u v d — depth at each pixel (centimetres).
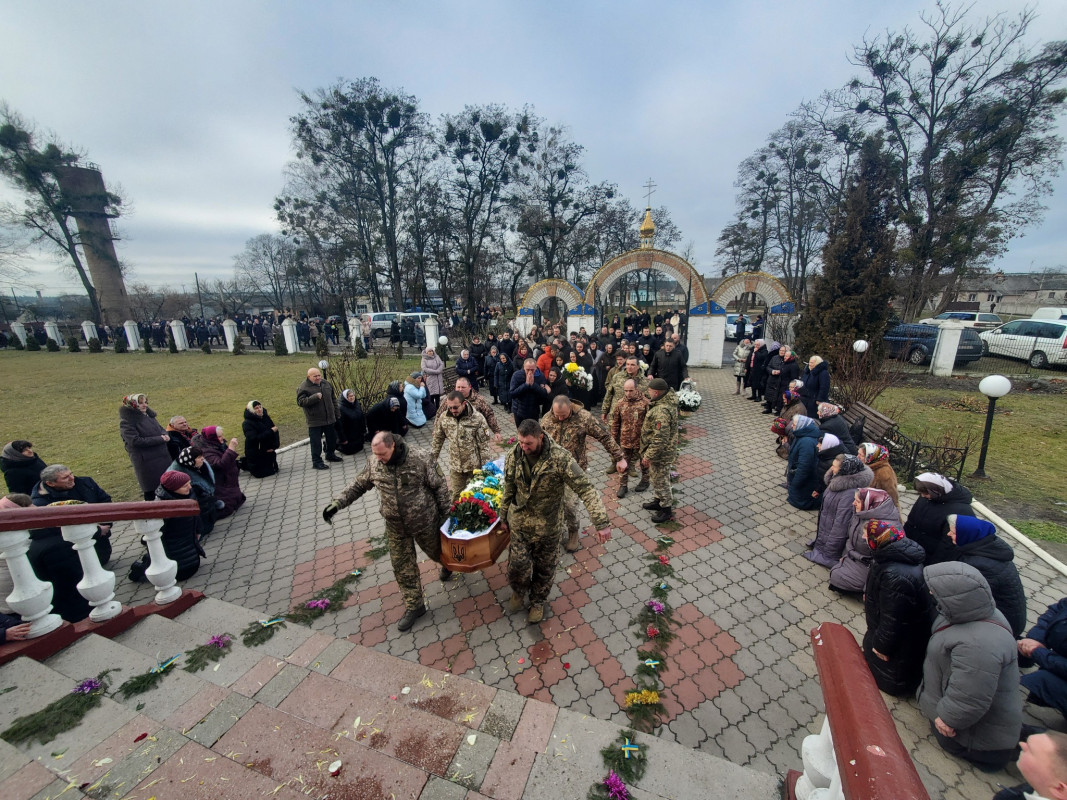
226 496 623
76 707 234
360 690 271
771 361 1034
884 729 125
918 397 1181
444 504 391
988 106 1831
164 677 268
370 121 2988
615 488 654
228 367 1942
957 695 252
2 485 775
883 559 312
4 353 2722
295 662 311
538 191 3309
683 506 602
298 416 1130
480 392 1372
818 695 321
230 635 331
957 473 698
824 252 1437
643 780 223
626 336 1391
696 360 1759
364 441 886
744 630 382
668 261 1745
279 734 230
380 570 479
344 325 3145
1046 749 158
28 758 199
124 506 316
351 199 3155
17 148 2983
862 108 2098
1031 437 877
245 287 5156
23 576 275
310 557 512
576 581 445
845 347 1120
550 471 340
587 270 3662
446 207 3170
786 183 2961
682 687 326
